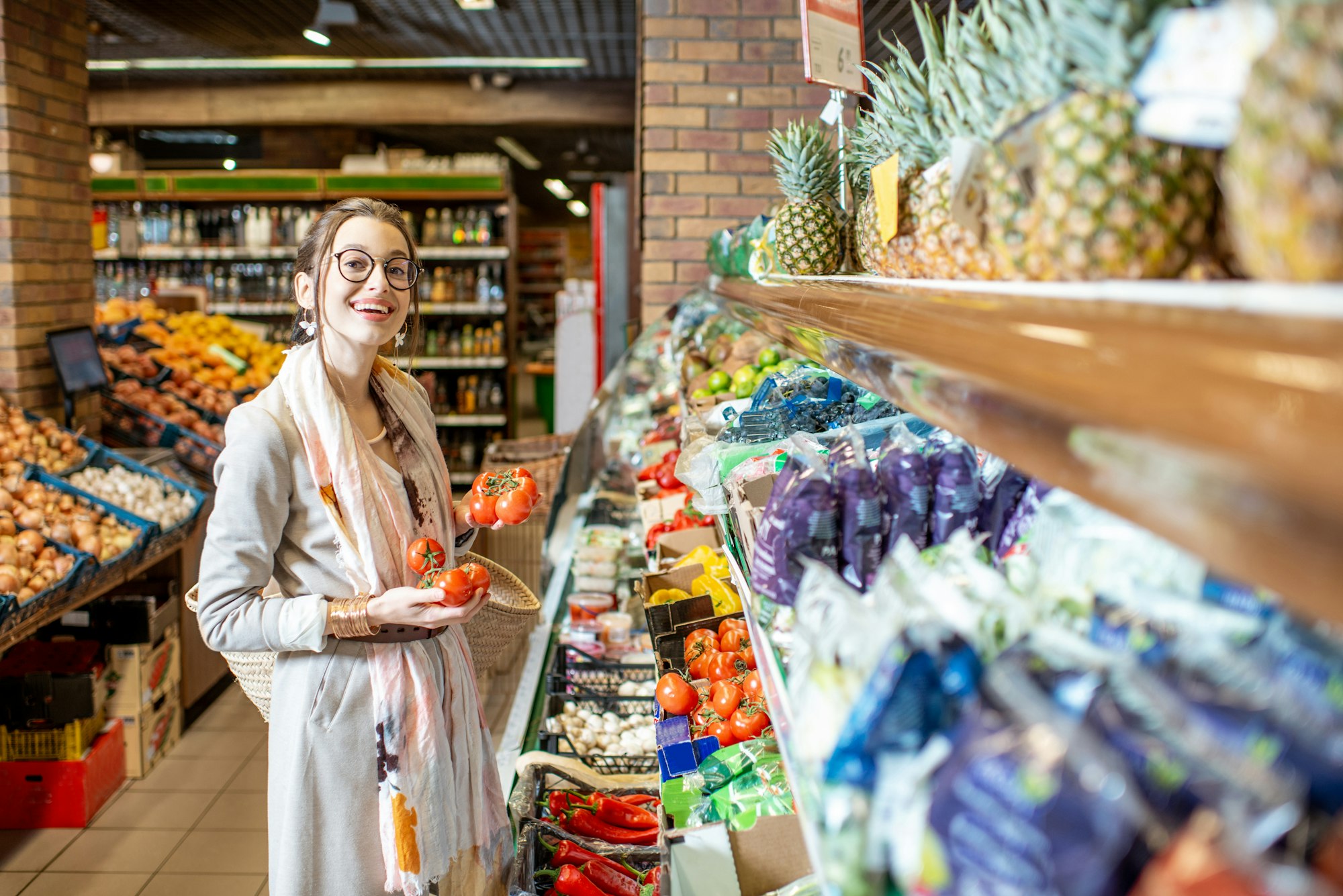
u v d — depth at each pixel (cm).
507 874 205
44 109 498
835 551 111
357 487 184
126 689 388
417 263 195
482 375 934
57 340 496
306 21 959
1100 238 75
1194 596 67
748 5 464
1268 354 42
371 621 177
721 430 203
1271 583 42
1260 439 39
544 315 2145
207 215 909
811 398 193
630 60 1152
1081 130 75
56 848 342
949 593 77
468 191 892
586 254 3141
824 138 224
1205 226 74
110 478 437
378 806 183
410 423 204
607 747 245
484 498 218
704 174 473
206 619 177
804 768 82
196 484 571
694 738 177
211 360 694
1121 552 74
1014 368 62
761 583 116
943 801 59
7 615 311
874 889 66
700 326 391
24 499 384
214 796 379
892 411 174
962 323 77
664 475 334
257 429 179
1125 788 53
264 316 949
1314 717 54
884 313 102
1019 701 61
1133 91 74
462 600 178
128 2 892
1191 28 66
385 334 190
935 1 215
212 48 1064
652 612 216
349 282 185
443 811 186
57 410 511
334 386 193
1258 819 50
